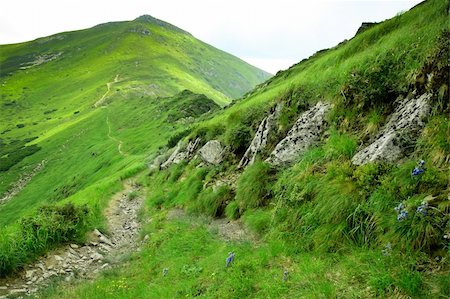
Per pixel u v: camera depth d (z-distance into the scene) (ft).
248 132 66.33
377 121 35.99
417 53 39.88
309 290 21.65
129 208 81.00
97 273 40.34
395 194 25.26
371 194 27.12
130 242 52.65
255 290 24.59
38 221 46.44
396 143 30.45
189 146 100.73
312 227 29.19
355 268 22.35
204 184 60.49
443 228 20.94
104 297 32.07
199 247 38.52
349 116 40.16
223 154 67.41
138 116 432.66
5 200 323.98
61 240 47.11
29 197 304.30
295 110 53.47
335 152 36.50
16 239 41.55
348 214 27.27
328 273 22.99
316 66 82.84
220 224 45.11
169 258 38.40
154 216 63.87
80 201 85.56
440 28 40.98
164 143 203.31
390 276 19.65
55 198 253.24
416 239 21.31
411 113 32.32
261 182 43.19
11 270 37.52
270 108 61.36
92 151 331.16
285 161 44.21
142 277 35.83
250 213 41.57
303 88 57.06
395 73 39.52
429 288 18.17
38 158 427.33
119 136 353.31
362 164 31.68
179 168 87.51
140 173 140.46
